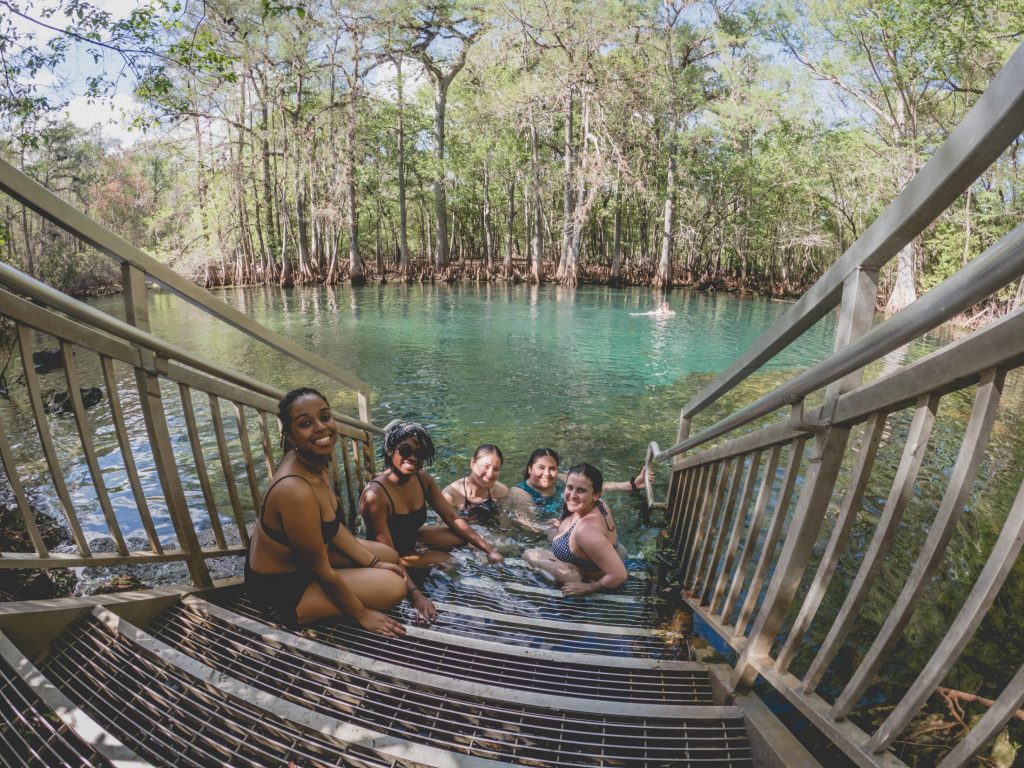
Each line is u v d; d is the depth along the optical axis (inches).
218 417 107.3
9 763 61.9
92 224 80.0
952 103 880.9
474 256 2058.3
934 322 46.0
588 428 273.7
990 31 612.7
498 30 1064.2
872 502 188.9
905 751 82.4
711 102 1132.5
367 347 479.8
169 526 168.6
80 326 83.0
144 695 74.4
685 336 573.0
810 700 65.9
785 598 73.2
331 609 102.3
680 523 154.8
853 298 60.1
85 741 61.1
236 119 1202.6
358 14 1103.6
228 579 112.1
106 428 259.4
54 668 79.7
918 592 51.3
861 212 1123.3
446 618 114.1
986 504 185.3
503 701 79.6
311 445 98.9
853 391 61.6
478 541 156.9
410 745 67.9
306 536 95.3
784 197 1274.6
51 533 159.0
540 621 113.3
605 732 75.2
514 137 1343.5
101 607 87.1
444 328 596.1
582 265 1546.5
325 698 78.6
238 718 71.8
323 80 1210.0
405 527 145.7
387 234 2175.2
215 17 411.5
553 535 170.6
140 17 303.4
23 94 303.7
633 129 1197.1
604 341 531.2
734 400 329.1
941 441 250.5
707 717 76.7
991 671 102.3
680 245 1517.0
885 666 106.0
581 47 1056.8
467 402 315.3
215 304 102.1
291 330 576.4
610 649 106.5
